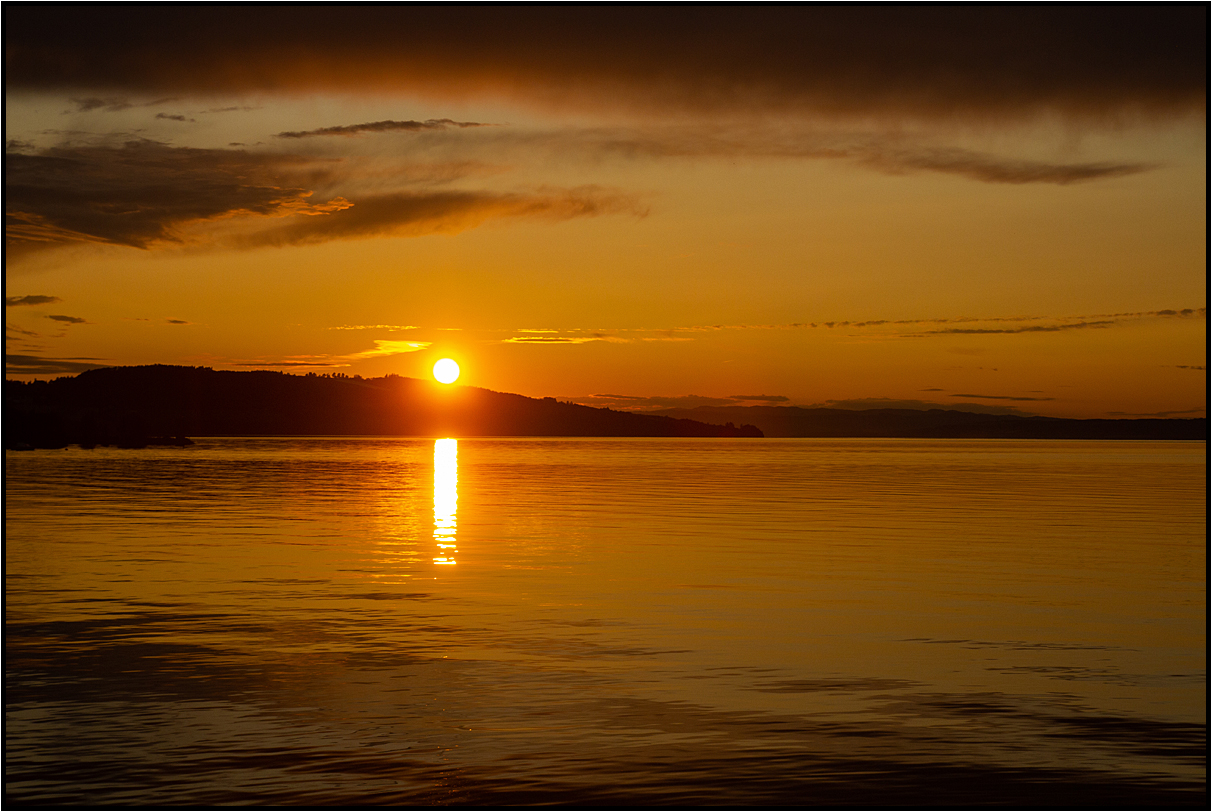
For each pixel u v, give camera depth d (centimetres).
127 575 2062
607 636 1512
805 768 986
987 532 2914
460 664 1347
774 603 1775
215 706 1162
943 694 1217
